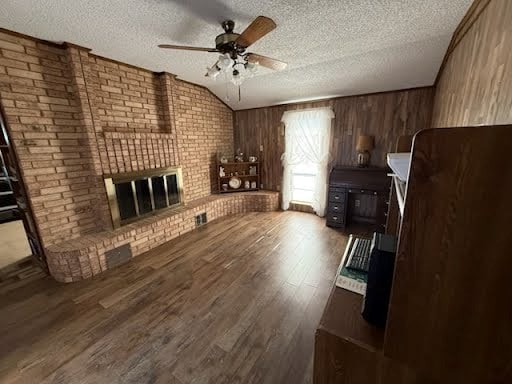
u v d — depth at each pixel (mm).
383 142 3646
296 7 1694
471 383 711
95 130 2549
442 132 595
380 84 3318
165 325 1793
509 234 581
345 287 1206
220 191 4645
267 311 1932
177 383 1360
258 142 4879
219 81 3740
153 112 3271
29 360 1519
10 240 3357
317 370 1006
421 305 721
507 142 542
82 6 1640
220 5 1662
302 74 3314
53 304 2037
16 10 1668
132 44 2295
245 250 3018
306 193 4707
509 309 619
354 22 1905
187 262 2723
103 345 1620
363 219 4043
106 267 2561
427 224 664
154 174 3227
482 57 1269
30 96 2135
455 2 1606
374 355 860
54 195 2373
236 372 1422
